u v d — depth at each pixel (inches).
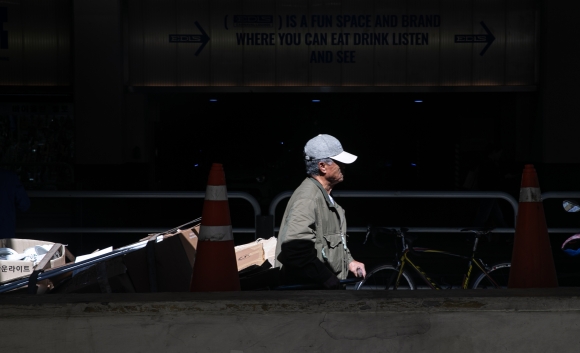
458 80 577.6
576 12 546.3
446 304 116.8
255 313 115.8
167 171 628.1
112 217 522.0
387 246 433.1
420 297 117.3
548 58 550.9
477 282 257.8
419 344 116.3
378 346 116.1
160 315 115.3
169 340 115.2
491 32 572.1
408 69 577.9
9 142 567.5
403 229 257.0
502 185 583.2
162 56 576.4
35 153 568.7
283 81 581.0
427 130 695.1
